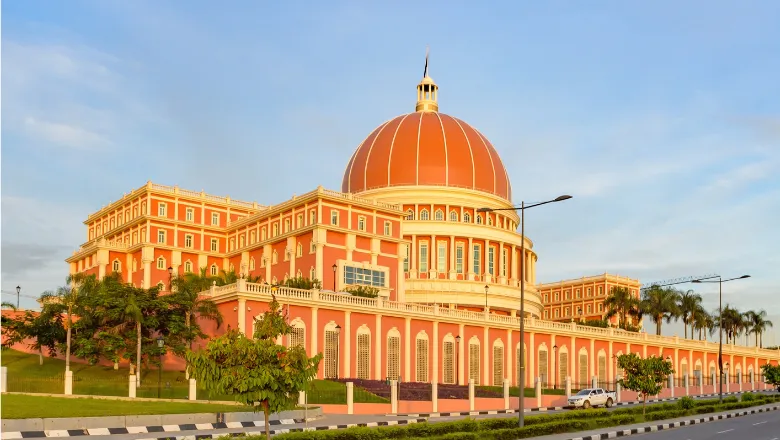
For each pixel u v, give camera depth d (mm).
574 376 108562
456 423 41344
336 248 102938
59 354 84438
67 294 76562
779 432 46500
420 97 144875
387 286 107375
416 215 127500
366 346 87250
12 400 46969
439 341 94188
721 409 67000
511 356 101500
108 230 125000
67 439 38531
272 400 31484
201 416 46844
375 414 65688
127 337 74062
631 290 183500
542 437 42062
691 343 128125
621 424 50875
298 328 81688
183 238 114250
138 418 43875
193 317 80562
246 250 112875
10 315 85750
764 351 144750
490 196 131625
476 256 127500
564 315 186500
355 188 133375
